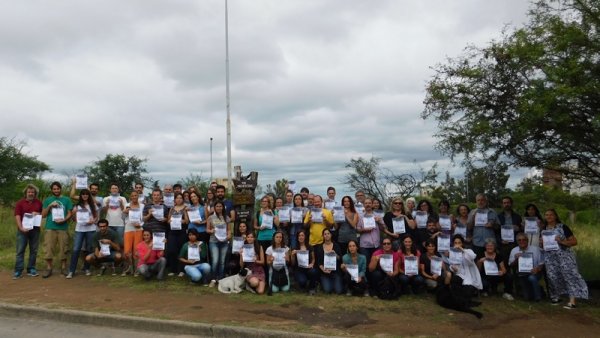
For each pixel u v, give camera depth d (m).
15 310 8.24
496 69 9.76
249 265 10.00
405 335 7.16
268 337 7.05
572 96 8.13
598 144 9.23
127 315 7.78
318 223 10.33
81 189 11.22
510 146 9.88
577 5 8.79
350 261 9.68
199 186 21.44
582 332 7.55
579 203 12.61
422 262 9.74
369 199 10.48
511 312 8.68
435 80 10.48
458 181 18.72
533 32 9.14
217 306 8.55
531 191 13.48
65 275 11.07
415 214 10.62
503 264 9.72
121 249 11.30
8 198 24.77
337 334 7.07
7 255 13.64
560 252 9.28
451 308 8.77
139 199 11.56
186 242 10.91
